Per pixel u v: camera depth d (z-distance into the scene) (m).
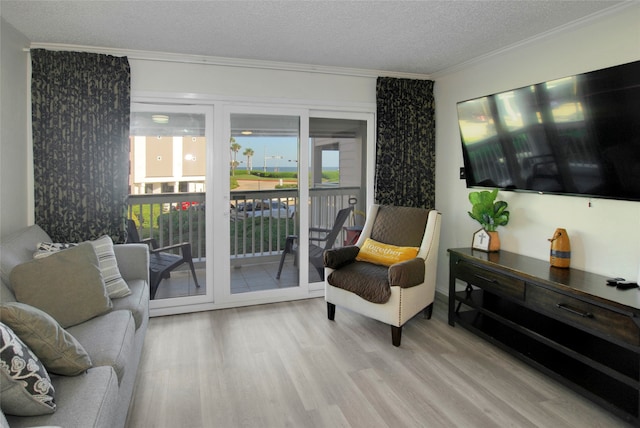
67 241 3.12
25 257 2.36
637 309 1.88
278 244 3.90
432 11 2.50
